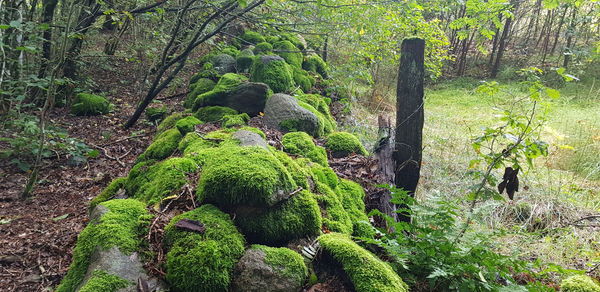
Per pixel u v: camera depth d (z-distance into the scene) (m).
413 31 8.35
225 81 6.41
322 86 8.81
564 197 4.80
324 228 2.88
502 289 2.26
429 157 6.02
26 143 5.43
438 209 2.63
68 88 7.97
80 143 5.68
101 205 2.59
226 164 2.70
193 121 5.13
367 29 6.82
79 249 2.31
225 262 2.16
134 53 9.81
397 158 3.97
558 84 12.73
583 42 14.47
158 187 2.97
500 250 3.63
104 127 7.06
